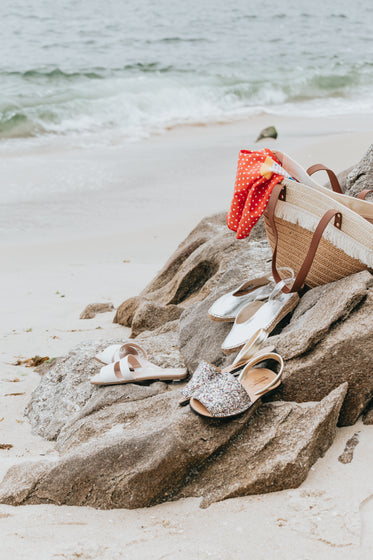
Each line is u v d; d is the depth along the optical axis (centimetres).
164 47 3566
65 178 1297
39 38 3675
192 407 289
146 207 1123
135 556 240
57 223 1042
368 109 2109
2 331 588
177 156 1480
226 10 5244
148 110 1989
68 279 787
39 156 1480
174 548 243
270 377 319
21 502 291
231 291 411
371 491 262
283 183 347
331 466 281
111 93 2122
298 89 2400
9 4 4872
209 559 235
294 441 281
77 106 1877
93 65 2870
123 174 1330
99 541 254
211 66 2848
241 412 288
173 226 1027
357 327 309
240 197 361
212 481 279
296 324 339
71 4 5075
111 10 4912
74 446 332
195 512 266
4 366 494
